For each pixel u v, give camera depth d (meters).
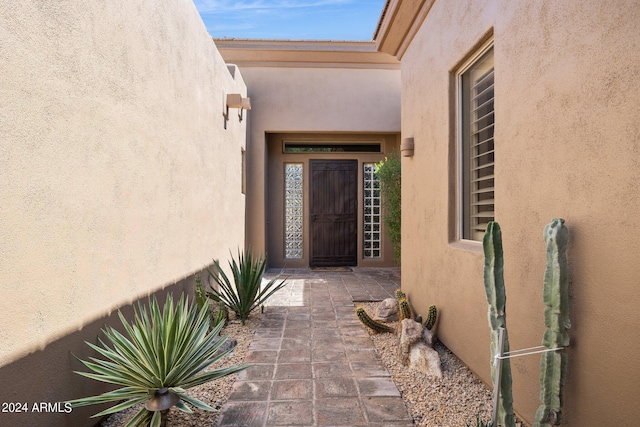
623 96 1.47
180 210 3.49
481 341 2.68
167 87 3.16
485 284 1.90
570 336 1.75
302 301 5.38
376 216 8.50
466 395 2.56
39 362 1.70
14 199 1.56
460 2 3.08
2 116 1.50
